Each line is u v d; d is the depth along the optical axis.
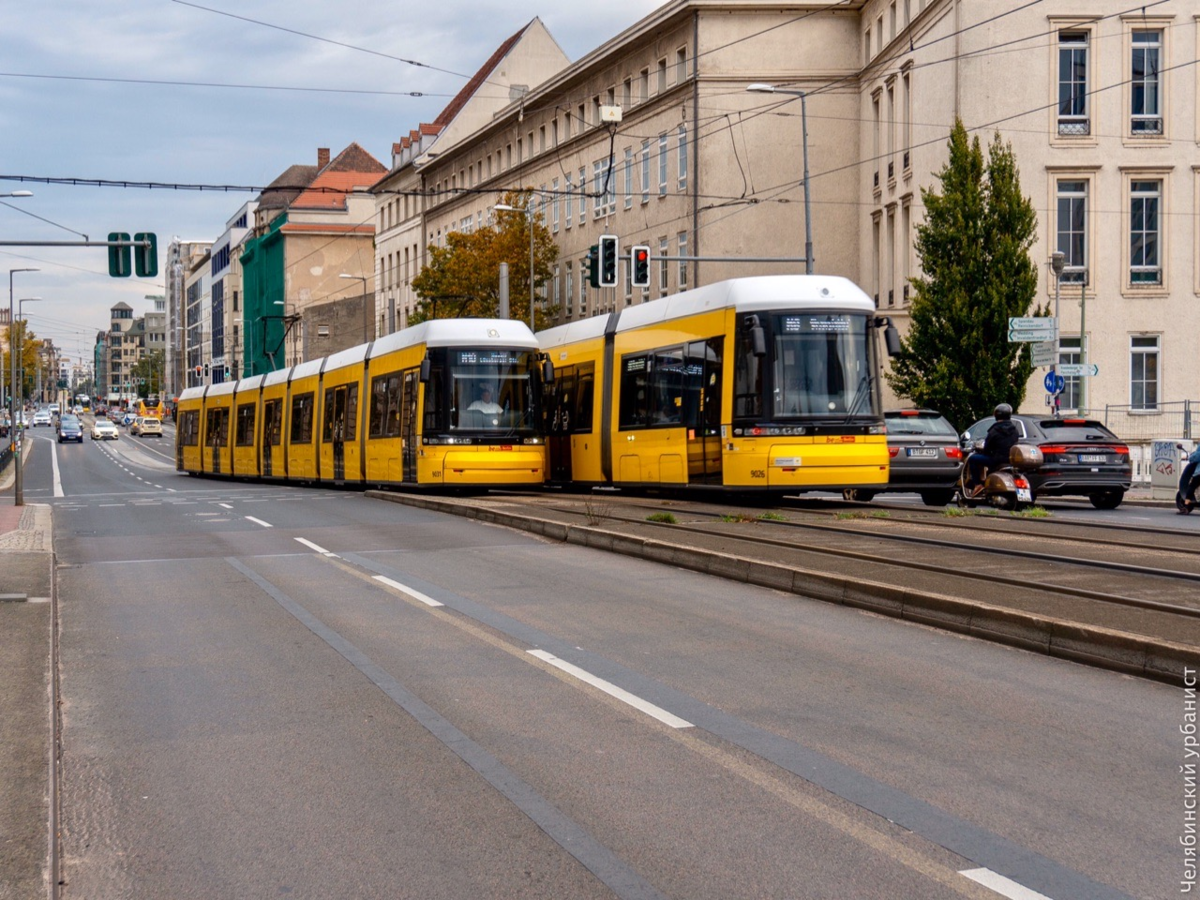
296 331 113.19
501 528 19.89
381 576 14.02
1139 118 40.09
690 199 52.50
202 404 54.09
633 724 7.25
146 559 16.50
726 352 21.67
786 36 51.41
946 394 34.81
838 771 6.25
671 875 4.93
